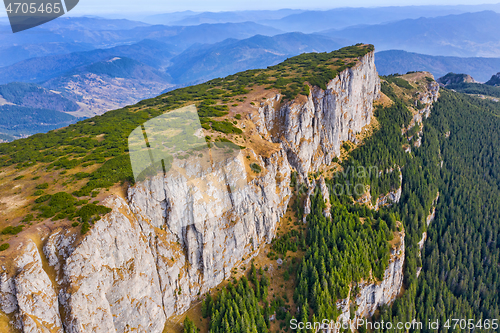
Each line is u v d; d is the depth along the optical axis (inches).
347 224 5034.5
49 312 2271.2
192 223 3444.9
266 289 3850.9
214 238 3659.0
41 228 2496.3
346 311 3996.1
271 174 4500.5
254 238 4185.5
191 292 3558.1
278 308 3764.8
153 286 3110.2
